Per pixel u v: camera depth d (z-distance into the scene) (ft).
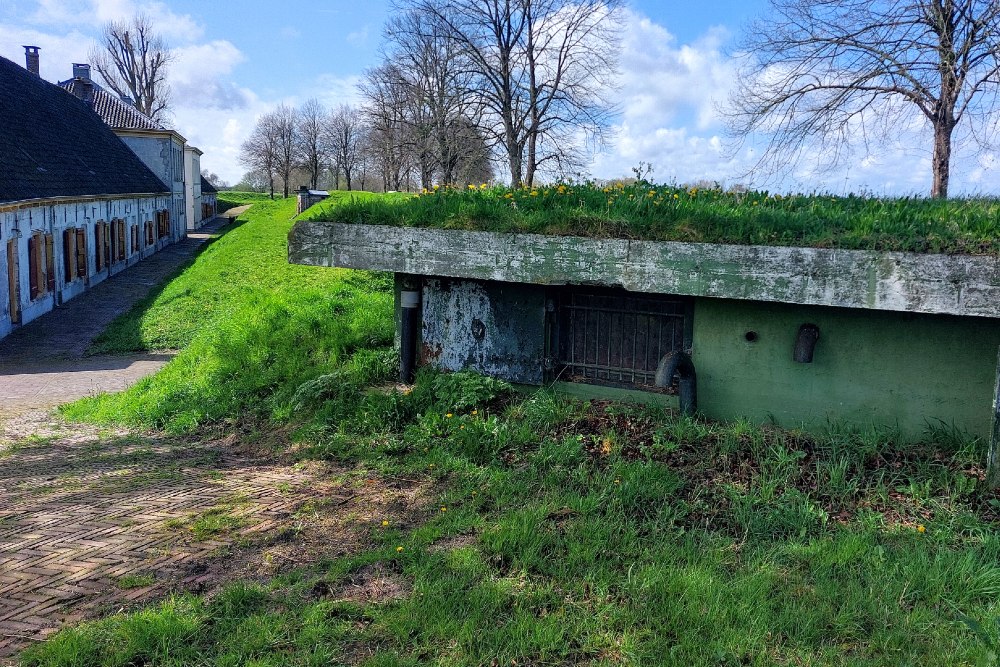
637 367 23.39
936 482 17.37
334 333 33.50
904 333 19.54
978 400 19.06
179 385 34.24
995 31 45.62
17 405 38.40
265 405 28.30
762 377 21.25
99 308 70.69
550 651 11.46
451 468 19.84
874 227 18.74
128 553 14.98
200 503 18.26
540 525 15.62
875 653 11.50
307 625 11.93
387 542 15.20
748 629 11.94
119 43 193.98
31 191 64.03
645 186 26.81
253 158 257.75
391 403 23.94
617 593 13.10
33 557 14.85
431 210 23.88
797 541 15.19
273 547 15.19
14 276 60.39
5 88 83.92
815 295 18.42
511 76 81.82
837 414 20.52
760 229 19.53
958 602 12.82
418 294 26.16
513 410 22.81
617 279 20.62
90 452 26.18
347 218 24.59
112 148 113.60
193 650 11.27
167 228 131.23
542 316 24.04
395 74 91.61
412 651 11.33
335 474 20.39
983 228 17.76
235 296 63.21
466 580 13.37
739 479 17.98
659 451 19.47
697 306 21.75
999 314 16.75
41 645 11.28
